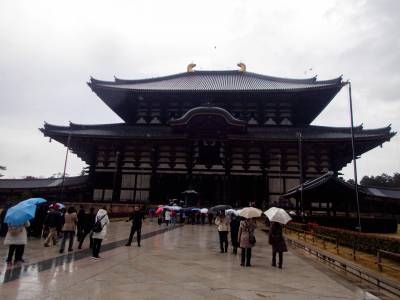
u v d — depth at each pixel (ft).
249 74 253.24
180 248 61.77
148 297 28.27
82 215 66.18
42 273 35.70
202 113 178.50
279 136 178.40
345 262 46.88
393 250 50.37
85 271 37.45
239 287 33.58
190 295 29.55
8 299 26.20
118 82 225.56
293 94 196.13
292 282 37.27
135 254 51.72
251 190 175.11
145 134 184.24
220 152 180.34
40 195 177.27
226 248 59.77
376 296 32.60
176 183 177.99
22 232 41.24
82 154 200.03
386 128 173.99
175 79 247.70
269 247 73.00
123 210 163.02
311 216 113.29
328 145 171.73
